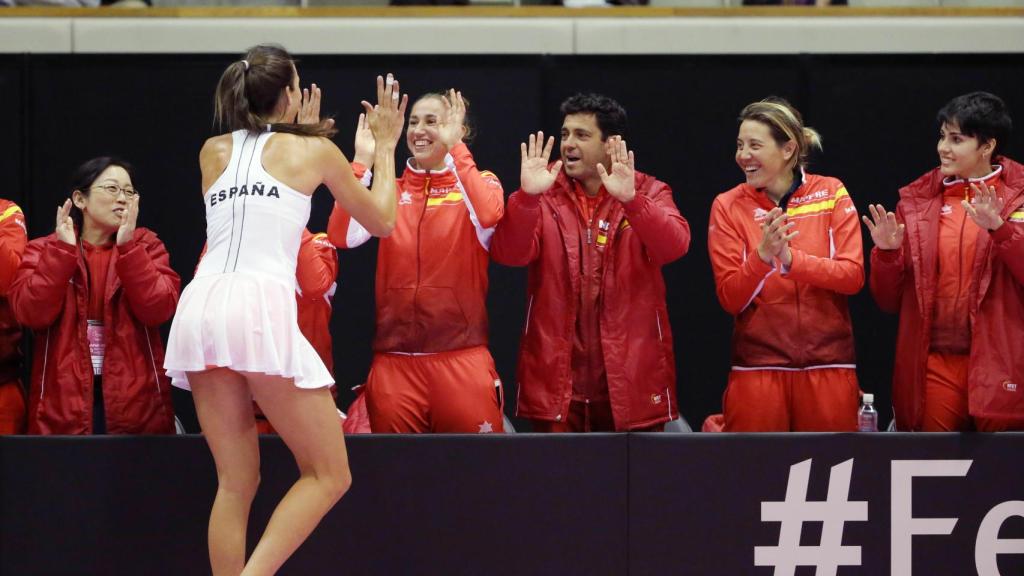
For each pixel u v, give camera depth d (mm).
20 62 14578
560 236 11312
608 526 10180
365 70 14781
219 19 14781
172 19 14766
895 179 14781
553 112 14789
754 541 10188
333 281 11438
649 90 14789
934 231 11031
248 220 8914
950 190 11219
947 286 10961
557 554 10164
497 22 14898
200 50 14758
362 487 10156
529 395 11203
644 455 10203
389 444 10156
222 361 8586
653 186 11602
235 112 9320
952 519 10219
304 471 9078
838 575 10211
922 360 10898
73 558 10133
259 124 9289
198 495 10141
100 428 10961
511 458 10172
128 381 10648
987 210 10203
